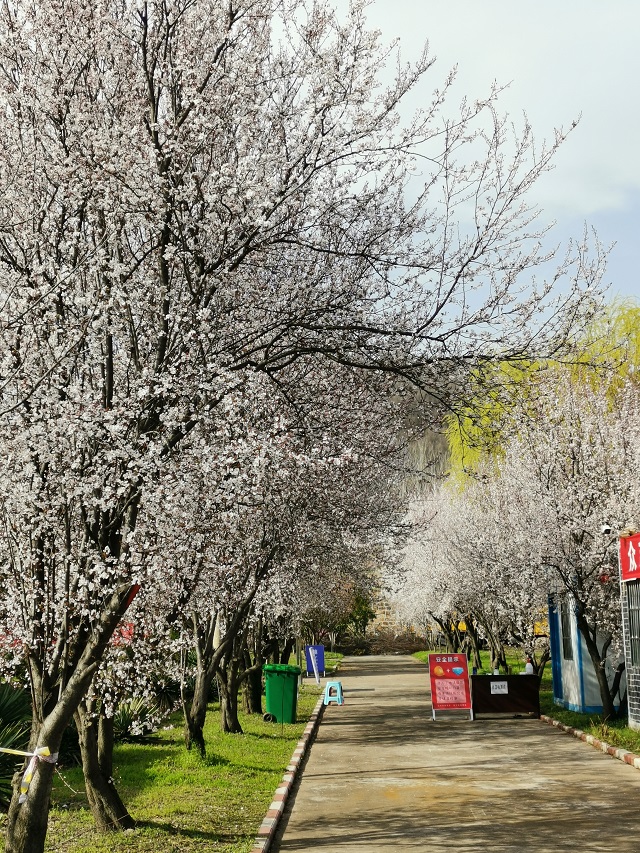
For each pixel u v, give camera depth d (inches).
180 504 284.5
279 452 275.3
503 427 343.9
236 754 569.9
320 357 389.7
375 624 2541.8
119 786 457.7
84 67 310.3
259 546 502.9
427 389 350.3
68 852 320.8
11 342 277.6
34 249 291.3
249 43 333.7
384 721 800.9
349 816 399.2
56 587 287.7
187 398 290.2
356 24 311.0
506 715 802.8
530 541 727.1
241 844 333.7
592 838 349.4
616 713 721.6
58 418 266.1
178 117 301.3
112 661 354.3
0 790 368.5
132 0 306.0
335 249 354.9
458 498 1194.6
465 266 340.2
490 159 343.6
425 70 331.9
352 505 584.4
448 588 1194.0
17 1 303.7
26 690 429.7
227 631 555.5
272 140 327.6
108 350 286.4
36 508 278.7
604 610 697.6
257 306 354.6
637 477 684.1
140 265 309.0
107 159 286.5
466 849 334.6
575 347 348.8
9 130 300.8
